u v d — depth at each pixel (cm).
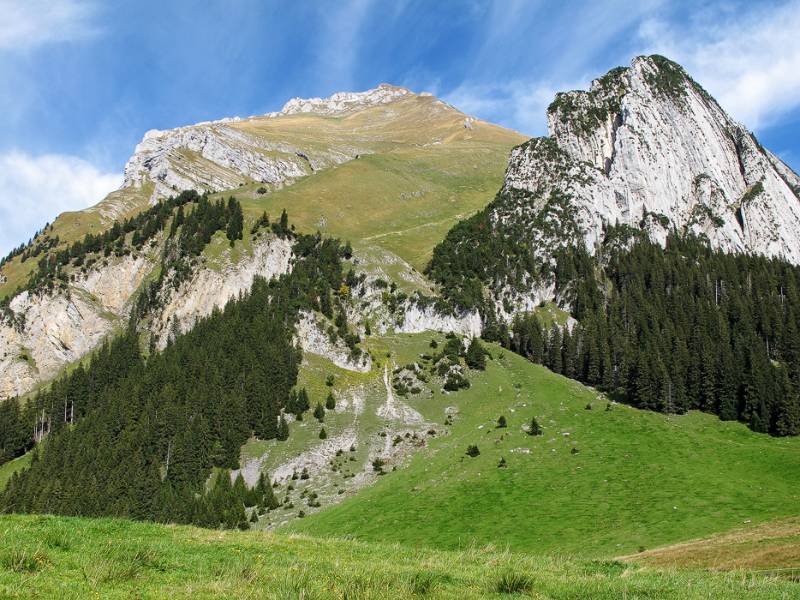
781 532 7200
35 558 2684
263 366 15100
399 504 10781
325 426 13875
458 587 2834
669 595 2852
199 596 2433
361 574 2839
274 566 2955
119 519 3816
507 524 9612
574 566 3747
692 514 9112
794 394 13862
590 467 11650
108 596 2364
